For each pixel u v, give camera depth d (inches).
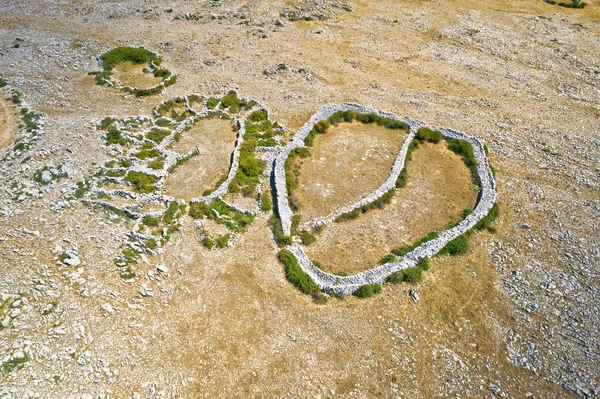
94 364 895.7
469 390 919.0
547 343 997.2
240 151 1453.0
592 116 1654.8
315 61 1930.4
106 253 1115.3
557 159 1472.7
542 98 1743.4
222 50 1989.4
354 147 1533.0
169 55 1958.7
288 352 962.7
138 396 863.7
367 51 2006.6
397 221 1278.3
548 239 1221.1
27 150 1396.4
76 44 1983.3
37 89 1697.8
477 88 1792.6
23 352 891.4
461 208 1321.4
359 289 1079.6
